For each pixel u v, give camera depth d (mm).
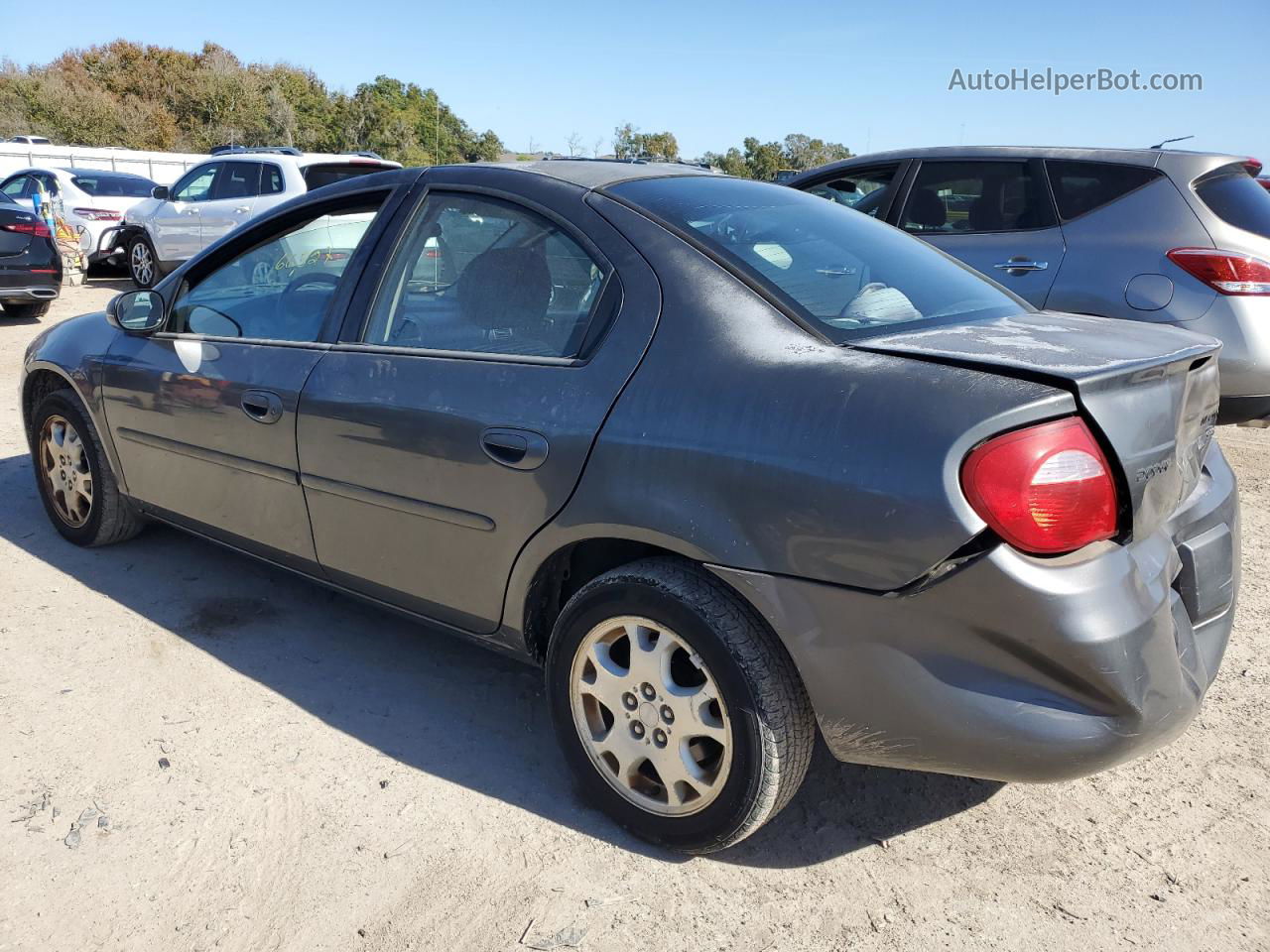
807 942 2160
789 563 2074
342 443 2906
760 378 2188
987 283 2957
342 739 2889
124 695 3084
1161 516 2111
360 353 2943
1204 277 4898
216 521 3494
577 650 2477
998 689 1949
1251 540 4652
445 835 2480
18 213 10070
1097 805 2652
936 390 1990
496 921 2201
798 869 2393
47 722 2920
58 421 4148
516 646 2705
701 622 2191
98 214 15188
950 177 5812
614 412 2338
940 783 2752
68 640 3426
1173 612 2172
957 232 5727
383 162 12453
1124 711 1946
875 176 6262
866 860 2430
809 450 2055
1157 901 2289
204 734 2889
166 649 3387
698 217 2617
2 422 6371
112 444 3861
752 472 2109
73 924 2166
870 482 1971
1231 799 2672
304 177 11789
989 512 1883
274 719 2980
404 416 2732
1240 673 3359
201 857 2379
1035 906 2275
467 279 2797
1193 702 2113
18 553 4172
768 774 2184
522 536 2514
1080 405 1926
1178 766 2832
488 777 2725
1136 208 5164
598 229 2580
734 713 2186
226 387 3268
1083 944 2160
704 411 2213
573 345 2518
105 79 69250
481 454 2557
